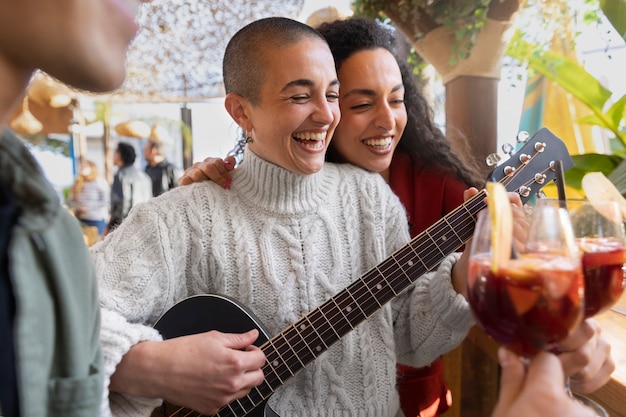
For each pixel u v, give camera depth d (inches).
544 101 91.4
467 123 84.2
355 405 43.9
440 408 58.1
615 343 39.7
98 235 165.6
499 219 22.4
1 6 17.9
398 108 53.2
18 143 21.3
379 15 80.7
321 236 44.6
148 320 41.9
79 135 191.5
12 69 19.1
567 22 80.9
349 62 50.9
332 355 43.6
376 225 46.8
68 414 23.0
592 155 65.2
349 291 40.9
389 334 45.3
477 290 24.4
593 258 28.8
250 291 42.4
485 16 76.6
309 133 42.4
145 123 189.5
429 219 59.4
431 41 80.7
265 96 41.5
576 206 33.0
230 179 45.6
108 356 34.3
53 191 21.8
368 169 52.5
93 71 19.7
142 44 78.5
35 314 21.4
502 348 23.8
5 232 20.6
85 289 24.8
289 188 43.4
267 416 40.0
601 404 35.4
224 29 79.3
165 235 41.6
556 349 27.0
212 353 35.9
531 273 22.4
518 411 20.1
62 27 18.5
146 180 170.2
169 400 36.0
